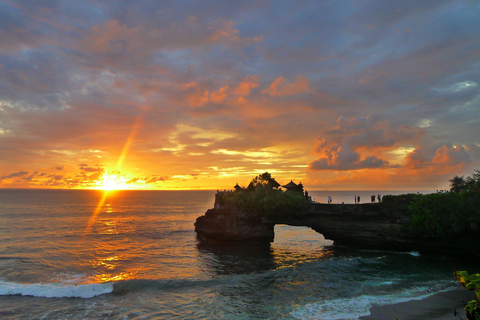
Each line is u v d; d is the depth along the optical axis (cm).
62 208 14012
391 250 4431
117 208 14925
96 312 2291
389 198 4484
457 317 2033
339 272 3334
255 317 2159
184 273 3472
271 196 5119
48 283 3044
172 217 10575
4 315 2233
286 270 3419
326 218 4928
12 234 6231
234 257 4319
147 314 2255
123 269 3659
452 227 3778
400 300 2428
